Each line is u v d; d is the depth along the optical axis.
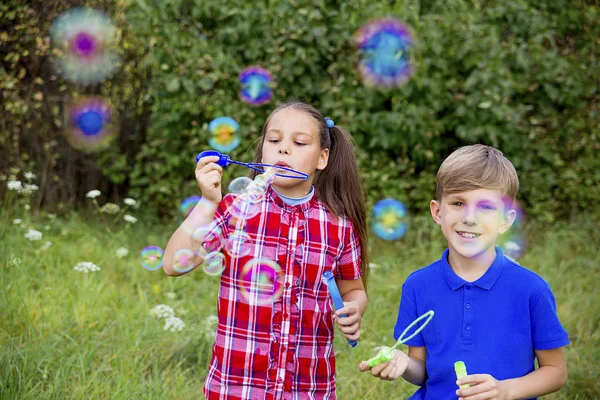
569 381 2.81
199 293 3.66
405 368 1.78
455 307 1.79
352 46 4.61
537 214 5.07
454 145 4.95
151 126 5.06
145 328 3.03
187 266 1.85
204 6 4.58
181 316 3.35
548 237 4.62
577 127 5.33
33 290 3.32
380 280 3.91
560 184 5.28
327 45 4.57
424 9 5.03
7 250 3.68
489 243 1.77
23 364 2.60
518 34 5.20
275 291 1.84
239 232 1.87
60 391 2.45
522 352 1.75
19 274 3.42
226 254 1.88
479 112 4.71
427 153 4.71
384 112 4.61
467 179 1.76
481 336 1.76
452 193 1.78
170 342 3.00
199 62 4.53
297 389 1.83
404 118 4.58
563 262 4.30
